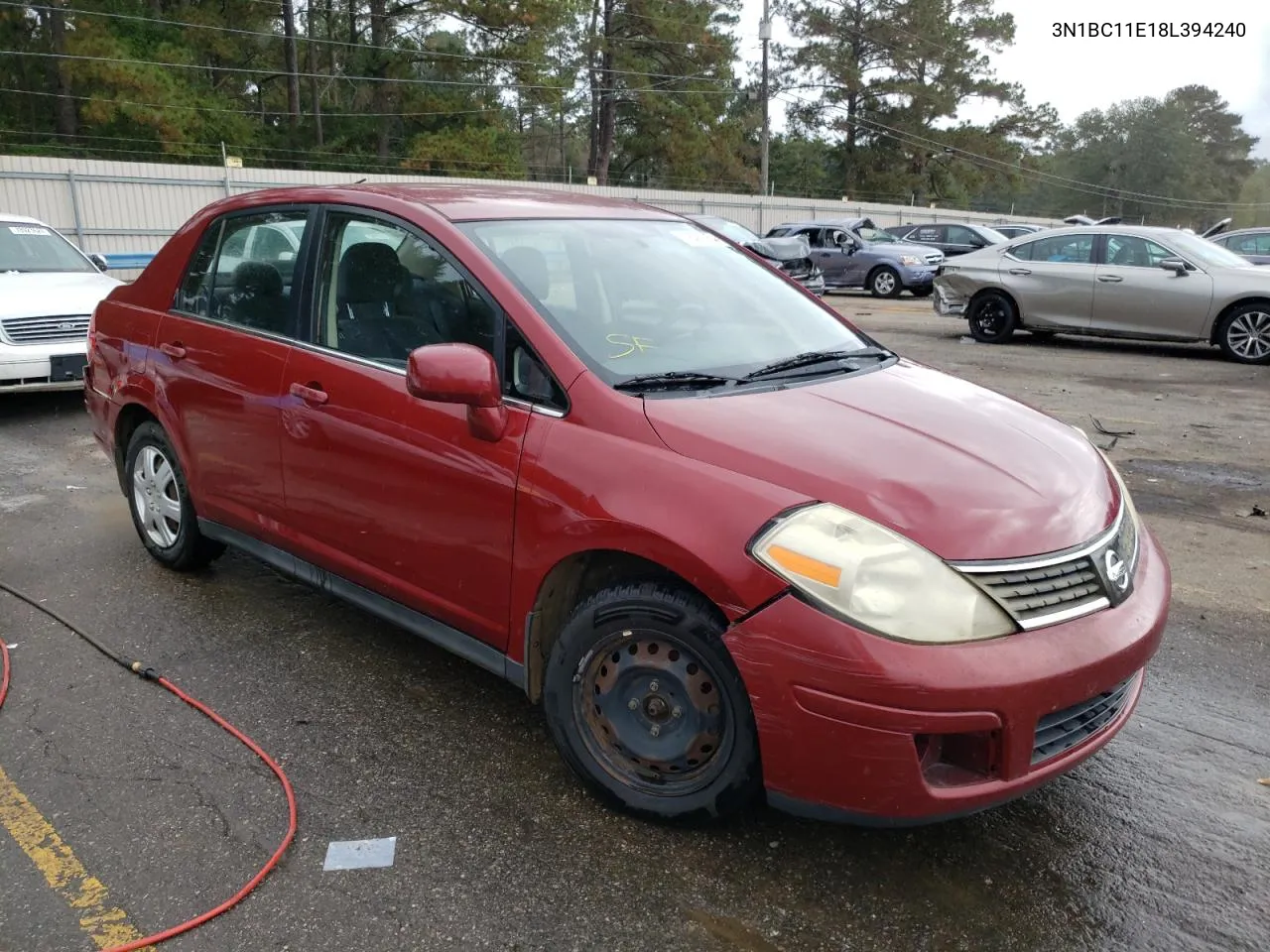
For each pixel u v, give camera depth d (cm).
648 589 267
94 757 320
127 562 490
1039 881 267
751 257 417
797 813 254
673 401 287
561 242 353
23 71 3919
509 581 298
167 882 262
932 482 256
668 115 4938
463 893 259
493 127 4406
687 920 250
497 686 371
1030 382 1020
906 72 5709
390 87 4306
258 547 405
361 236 359
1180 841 285
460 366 285
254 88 4725
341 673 378
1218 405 905
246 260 407
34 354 779
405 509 326
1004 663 234
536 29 4228
